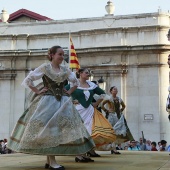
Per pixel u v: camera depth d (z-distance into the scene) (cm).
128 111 2769
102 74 2830
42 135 556
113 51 2822
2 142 2306
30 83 596
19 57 3020
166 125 2706
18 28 3141
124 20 2919
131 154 1066
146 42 2842
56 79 598
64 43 3019
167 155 1005
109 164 689
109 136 811
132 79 2795
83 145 580
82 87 828
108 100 1117
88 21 3000
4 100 3012
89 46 2945
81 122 601
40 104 582
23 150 565
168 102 914
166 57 2758
